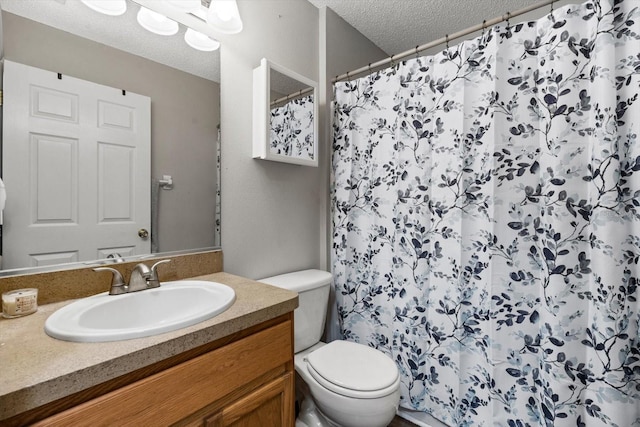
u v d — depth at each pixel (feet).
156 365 2.28
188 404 2.44
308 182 6.03
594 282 3.63
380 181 5.61
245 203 4.95
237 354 2.80
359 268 5.89
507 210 4.25
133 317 3.21
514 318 4.24
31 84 3.07
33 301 2.80
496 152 4.27
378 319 5.65
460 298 4.64
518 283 4.21
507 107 4.24
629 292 3.52
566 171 3.80
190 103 4.29
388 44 7.59
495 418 4.32
